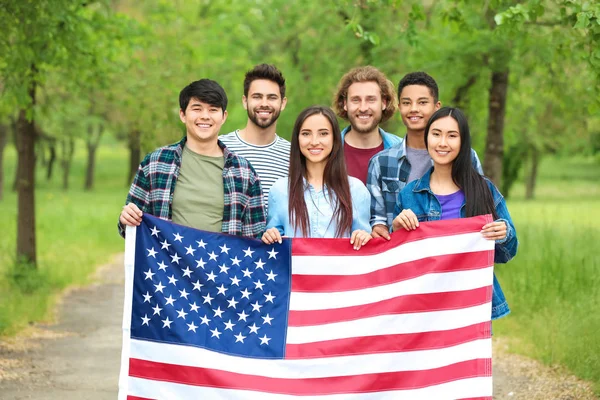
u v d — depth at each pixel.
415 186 5.84
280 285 5.68
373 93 6.38
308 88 16.52
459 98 14.12
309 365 5.54
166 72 15.24
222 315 5.61
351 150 6.61
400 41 13.64
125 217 5.59
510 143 19.14
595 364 7.74
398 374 5.57
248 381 5.48
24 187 14.03
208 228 5.78
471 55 12.63
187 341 5.52
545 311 9.91
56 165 65.94
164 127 15.51
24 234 14.04
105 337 10.47
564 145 36.16
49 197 35.00
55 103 16.16
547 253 13.05
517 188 54.28
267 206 6.11
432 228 5.63
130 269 5.59
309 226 5.75
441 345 5.59
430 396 5.54
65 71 13.53
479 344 5.58
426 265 5.62
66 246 19.81
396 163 6.16
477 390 5.54
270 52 18.58
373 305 5.64
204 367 5.48
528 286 11.07
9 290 13.15
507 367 8.61
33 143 14.14
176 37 16.62
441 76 13.16
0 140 38.16
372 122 6.40
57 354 9.38
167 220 5.65
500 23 7.87
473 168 5.76
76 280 15.33
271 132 6.79
